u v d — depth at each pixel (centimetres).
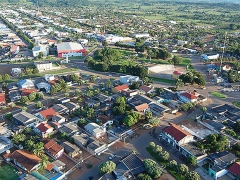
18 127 13300
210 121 14050
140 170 10356
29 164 10519
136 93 17388
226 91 18812
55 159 11225
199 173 10544
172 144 12169
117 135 12900
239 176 10006
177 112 15462
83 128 13575
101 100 16362
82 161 11150
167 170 10644
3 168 10688
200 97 17175
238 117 14650
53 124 13450
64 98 16662
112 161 11088
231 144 12231
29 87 18462
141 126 13762
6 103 16362
